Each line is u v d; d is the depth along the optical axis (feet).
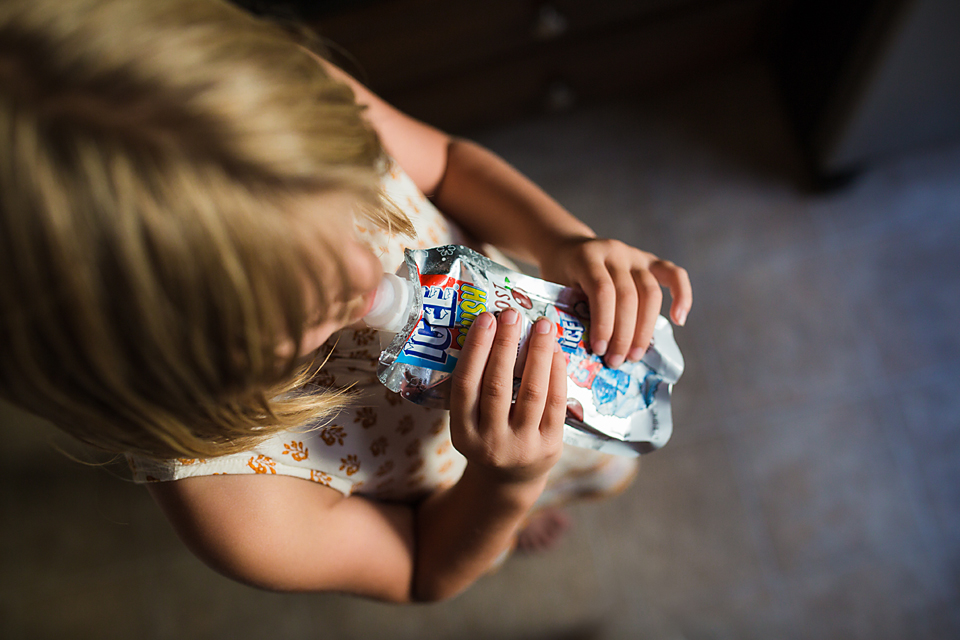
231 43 1.10
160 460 1.35
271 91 1.11
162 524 4.02
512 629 3.72
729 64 4.22
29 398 1.15
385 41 3.24
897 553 3.50
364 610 3.84
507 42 3.49
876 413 3.67
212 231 1.07
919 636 3.38
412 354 1.45
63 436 4.08
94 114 1.03
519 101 4.12
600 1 3.35
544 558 3.77
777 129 4.12
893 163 3.95
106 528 4.02
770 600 3.54
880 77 3.05
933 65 2.98
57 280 1.04
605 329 1.65
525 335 1.52
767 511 3.65
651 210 4.16
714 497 3.70
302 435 1.50
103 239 1.04
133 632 3.91
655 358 1.72
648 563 3.69
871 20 2.95
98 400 1.15
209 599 3.91
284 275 1.12
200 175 1.06
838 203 3.97
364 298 1.33
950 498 3.51
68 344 1.08
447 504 1.69
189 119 1.05
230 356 1.15
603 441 1.66
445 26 3.25
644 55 3.90
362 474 1.60
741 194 4.08
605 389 1.65
